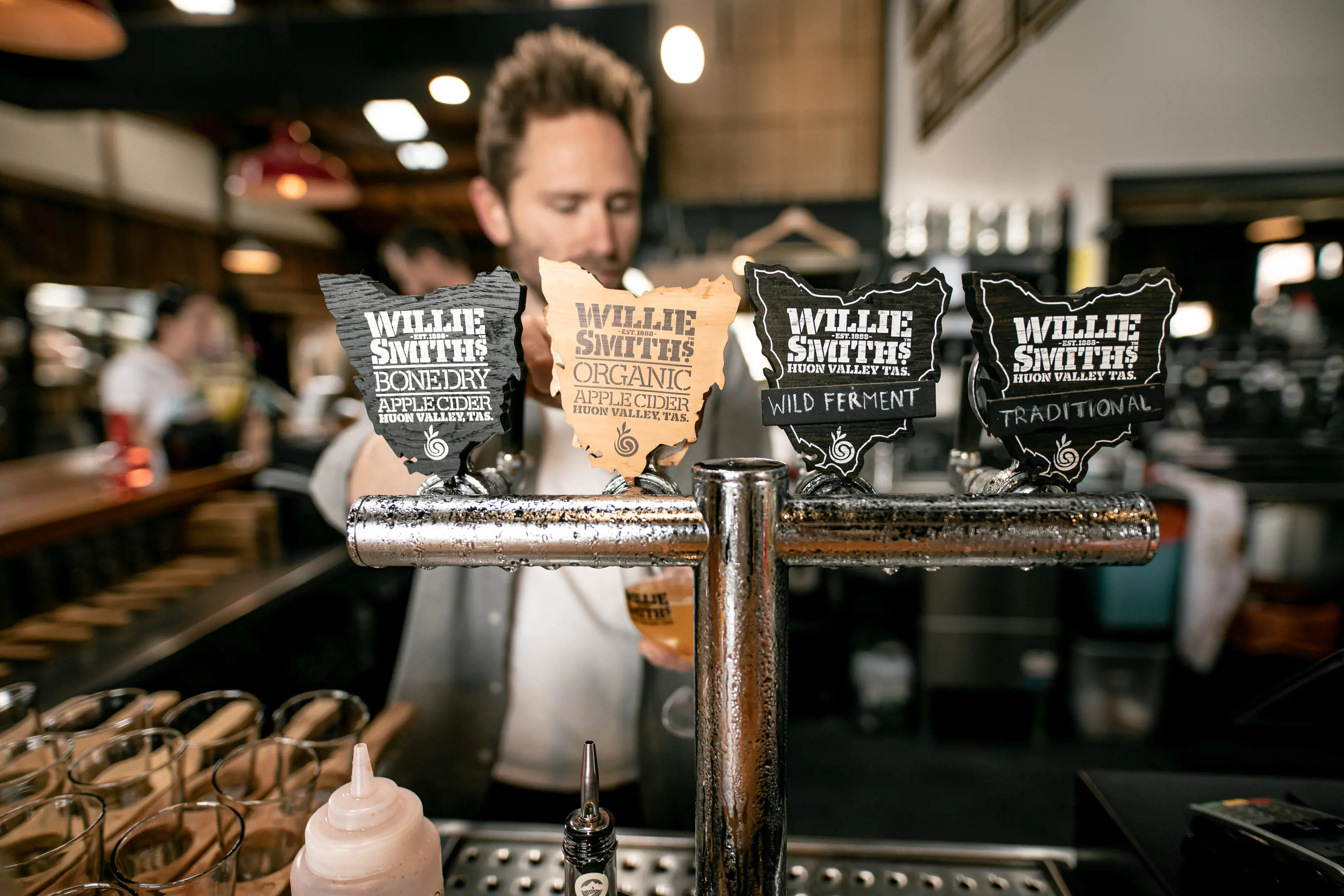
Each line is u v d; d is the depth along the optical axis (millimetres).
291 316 7387
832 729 3035
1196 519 2842
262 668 1796
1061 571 2912
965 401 589
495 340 486
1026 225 3770
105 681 1340
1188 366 4020
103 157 4938
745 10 3900
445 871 684
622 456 506
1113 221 3779
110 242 4992
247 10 3496
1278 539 3115
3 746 710
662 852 708
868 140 3973
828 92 3949
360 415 1174
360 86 3309
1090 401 495
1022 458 500
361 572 1962
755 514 464
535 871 684
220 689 1632
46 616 1655
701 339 487
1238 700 3053
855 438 499
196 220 5840
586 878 522
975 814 2441
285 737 824
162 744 739
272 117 5090
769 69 3955
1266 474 3156
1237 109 3656
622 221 1257
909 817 2428
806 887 653
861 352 488
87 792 660
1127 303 486
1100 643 2885
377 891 490
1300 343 3893
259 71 3234
